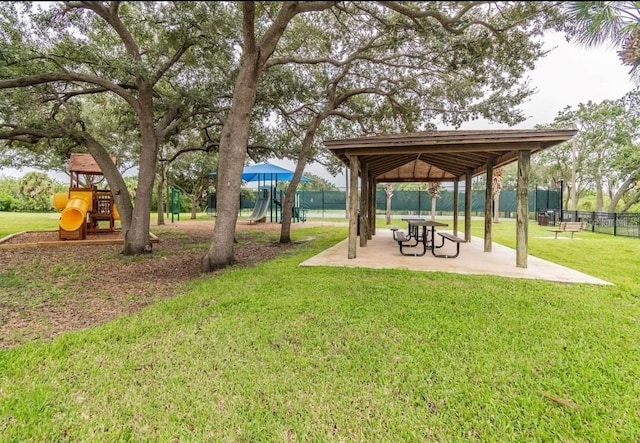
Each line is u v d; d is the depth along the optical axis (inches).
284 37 352.8
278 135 451.5
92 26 265.3
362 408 83.3
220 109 342.3
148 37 304.2
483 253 308.3
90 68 291.6
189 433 74.9
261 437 73.9
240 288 183.2
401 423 78.0
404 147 246.8
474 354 108.5
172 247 354.6
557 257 293.4
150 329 129.3
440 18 125.7
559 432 75.2
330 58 344.5
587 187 977.5
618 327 130.0
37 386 91.1
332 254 300.4
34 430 74.7
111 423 77.8
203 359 106.5
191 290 185.6
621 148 757.3
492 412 81.5
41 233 442.6
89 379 95.3
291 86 334.0
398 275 211.6
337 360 105.5
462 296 167.0
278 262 261.3
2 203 942.4
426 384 92.5
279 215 884.0
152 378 96.0
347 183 882.1
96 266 255.1
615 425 77.3
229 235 249.4
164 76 327.9
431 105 373.1
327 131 447.8
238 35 283.0
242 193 1061.8
